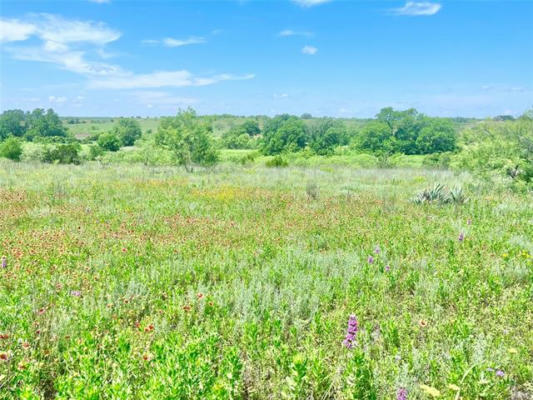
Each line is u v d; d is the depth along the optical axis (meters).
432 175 24.84
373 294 5.57
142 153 36.84
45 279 5.52
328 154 81.44
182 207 12.39
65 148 35.56
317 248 8.37
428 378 3.60
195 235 8.82
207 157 32.09
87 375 2.98
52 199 12.73
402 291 5.96
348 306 5.11
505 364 3.77
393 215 11.25
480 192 15.93
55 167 28.78
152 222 9.86
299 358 3.22
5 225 9.15
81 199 13.36
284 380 3.46
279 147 91.25
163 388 2.85
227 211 11.88
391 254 7.76
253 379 3.66
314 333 4.31
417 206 12.76
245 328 4.05
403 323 4.62
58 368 3.56
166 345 3.46
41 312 4.37
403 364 3.52
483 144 18.19
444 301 5.48
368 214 11.48
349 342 3.99
